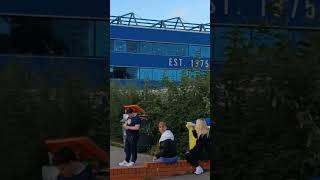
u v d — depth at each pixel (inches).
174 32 1362.0
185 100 507.8
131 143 434.3
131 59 1337.4
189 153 403.9
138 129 438.6
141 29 1369.3
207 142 399.2
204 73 522.0
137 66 1332.4
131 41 1355.8
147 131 523.5
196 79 515.2
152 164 401.1
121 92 613.6
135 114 457.4
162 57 1350.9
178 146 473.1
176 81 533.6
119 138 579.2
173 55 1350.9
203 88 508.7
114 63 1315.2
